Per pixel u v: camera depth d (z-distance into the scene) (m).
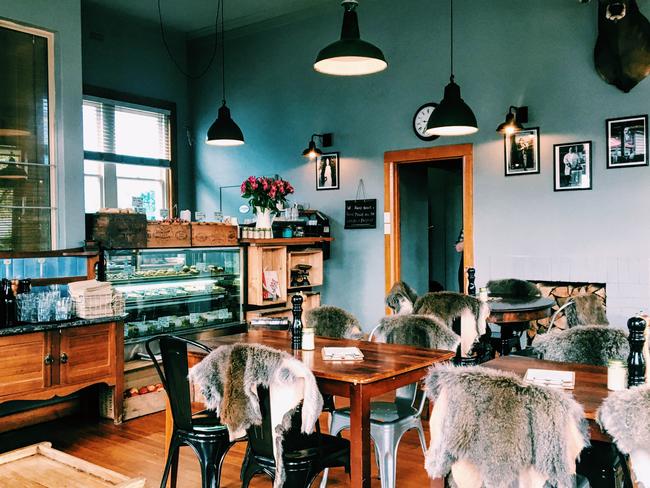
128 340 4.82
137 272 4.95
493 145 5.82
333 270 6.97
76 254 4.64
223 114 5.84
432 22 6.16
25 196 4.72
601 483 2.34
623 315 5.16
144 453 3.85
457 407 1.83
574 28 5.36
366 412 2.62
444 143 6.11
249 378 2.39
